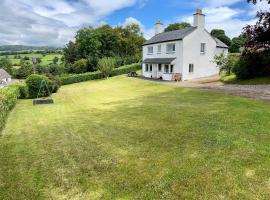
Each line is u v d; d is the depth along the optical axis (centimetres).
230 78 2881
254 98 1605
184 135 925
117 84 3762
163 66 3978
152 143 877
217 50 4191
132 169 689
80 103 2230
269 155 695
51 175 688
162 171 662
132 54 7581
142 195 566
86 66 6650
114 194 579
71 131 1165
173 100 1830
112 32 7125
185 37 3572
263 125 962
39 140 1050
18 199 578
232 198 527
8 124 1463
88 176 671
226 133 898
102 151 845
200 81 3216
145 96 2239
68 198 575
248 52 2614
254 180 581
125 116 1396
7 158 836
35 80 2798
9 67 8881
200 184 584
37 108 2078
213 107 1394
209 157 713
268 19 2453
